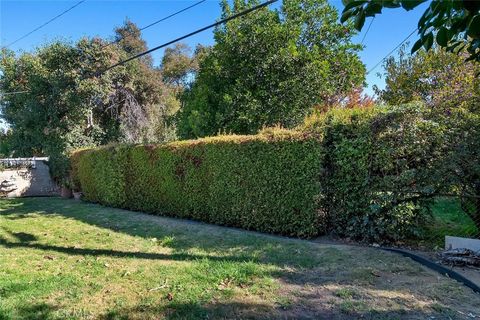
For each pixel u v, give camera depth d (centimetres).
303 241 633
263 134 737
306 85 1064
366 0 163
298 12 1103
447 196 560
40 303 385
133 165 1082
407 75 1120
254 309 365
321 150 642
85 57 1634
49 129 1695
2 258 573
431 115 580
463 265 468
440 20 168
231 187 781
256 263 511
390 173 590
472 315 342
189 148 891
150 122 1922
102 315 357
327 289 413
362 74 1179
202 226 799
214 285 427
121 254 587
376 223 595
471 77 823
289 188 677
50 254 598
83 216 999
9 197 1614
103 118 1883
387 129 582
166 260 543
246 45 1065
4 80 1950
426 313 348
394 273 459
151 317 352
